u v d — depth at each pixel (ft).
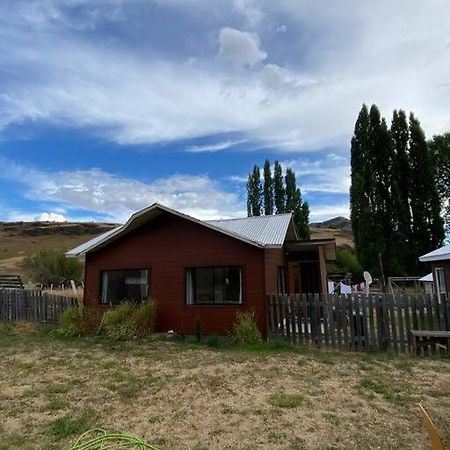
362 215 109.19
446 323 30.37
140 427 16.71
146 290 44.83
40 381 24.07
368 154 112.06
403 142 111.65
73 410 18.94
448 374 24.54
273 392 21.13
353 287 86.58
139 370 26.40
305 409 18.52
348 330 32.81
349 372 25.20
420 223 105.60
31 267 124.88
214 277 41.50
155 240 44.75
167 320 42.57
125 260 46.01
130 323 39.34
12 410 19.04
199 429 16.40
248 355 30.55
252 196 137.69
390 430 16.10
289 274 54.95
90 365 28.04
